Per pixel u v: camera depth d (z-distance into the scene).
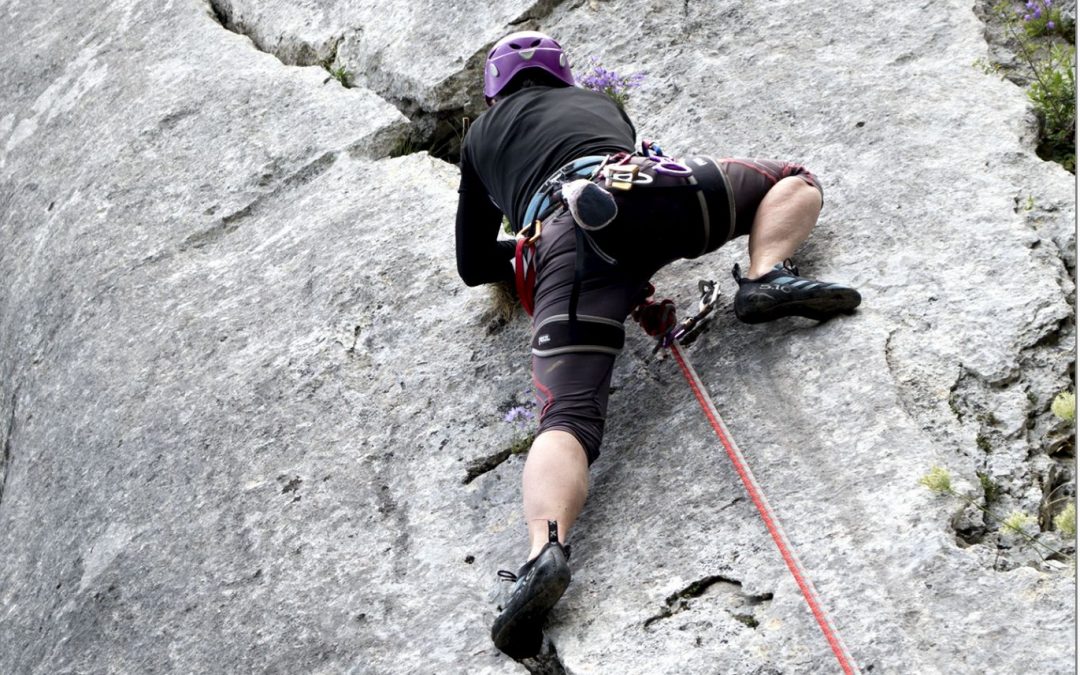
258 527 7.76
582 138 7.11
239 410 8.60
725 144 8.94
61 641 7.84
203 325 9.47
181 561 7.82
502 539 7.05
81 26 14.39
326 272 9.35
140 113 12.10
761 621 5.95
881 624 5.64
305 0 12.80
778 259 7.09
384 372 8.41
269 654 7.01
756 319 7.13
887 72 9.07
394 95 11.26
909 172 8.06
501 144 7.29
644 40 10.31
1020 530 5.88
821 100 8.98
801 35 9.76
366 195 9.95
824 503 6.27
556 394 6.61
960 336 6.90
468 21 11.20
